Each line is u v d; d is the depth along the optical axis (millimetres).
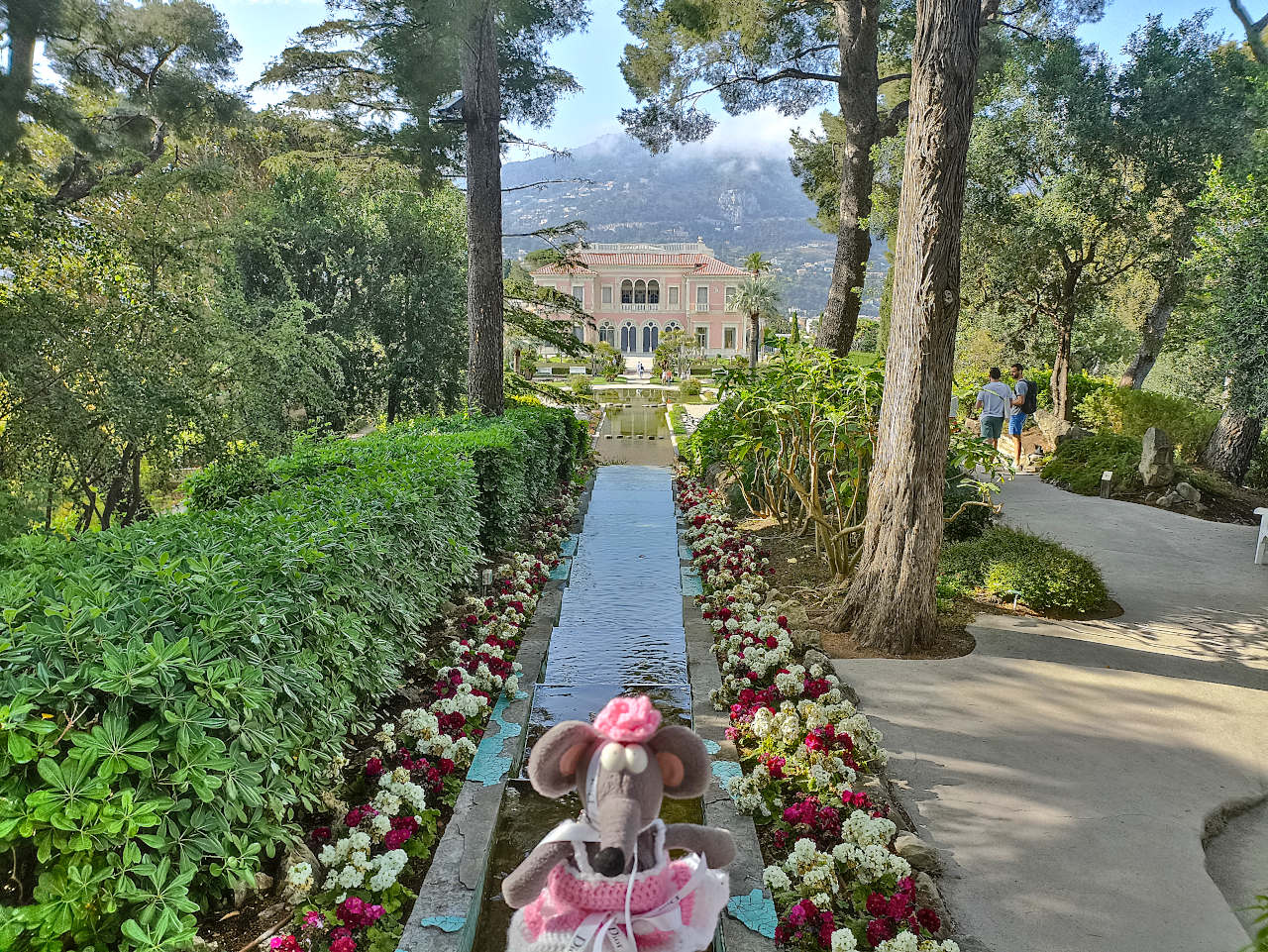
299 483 6359
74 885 2527
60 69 13164
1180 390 15727
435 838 3791
